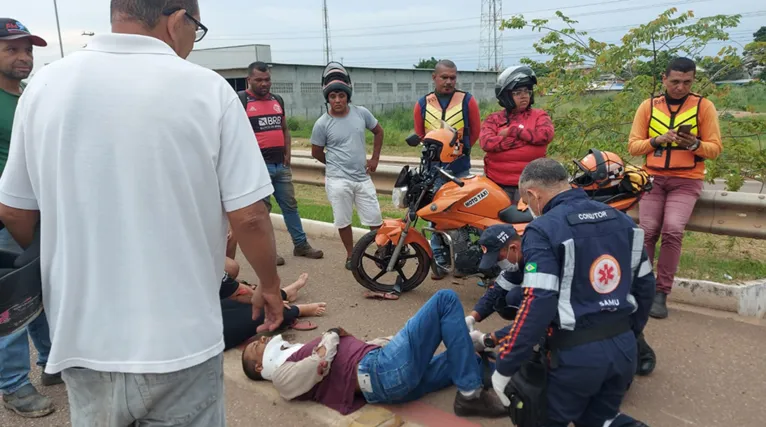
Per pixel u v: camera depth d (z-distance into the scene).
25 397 3.45
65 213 1.68
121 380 1.71
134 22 1.74
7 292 1.75
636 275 2.62
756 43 6.23
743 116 6.32
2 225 1.93
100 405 1.76
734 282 4.84
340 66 5.83
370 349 3.40
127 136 1.63
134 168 1.64
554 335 2.48
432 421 3.23
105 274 1.68
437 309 3.27
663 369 3.73
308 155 18.64
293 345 3.67
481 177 4.73
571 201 2.56
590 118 6.74
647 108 4.70
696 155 4.46
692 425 3.15
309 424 3.26
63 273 1.72
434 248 5.49
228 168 1.77
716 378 3.60
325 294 5.27
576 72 7.02
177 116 1.66
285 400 3.48
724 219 4.97
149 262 1.67
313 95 37.19
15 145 1.79
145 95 1.64
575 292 2.43
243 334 4.26
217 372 1.88
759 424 3.14
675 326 4.32
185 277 1.72
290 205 6.22
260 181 1.80
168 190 1.66
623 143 6.54
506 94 4.92
